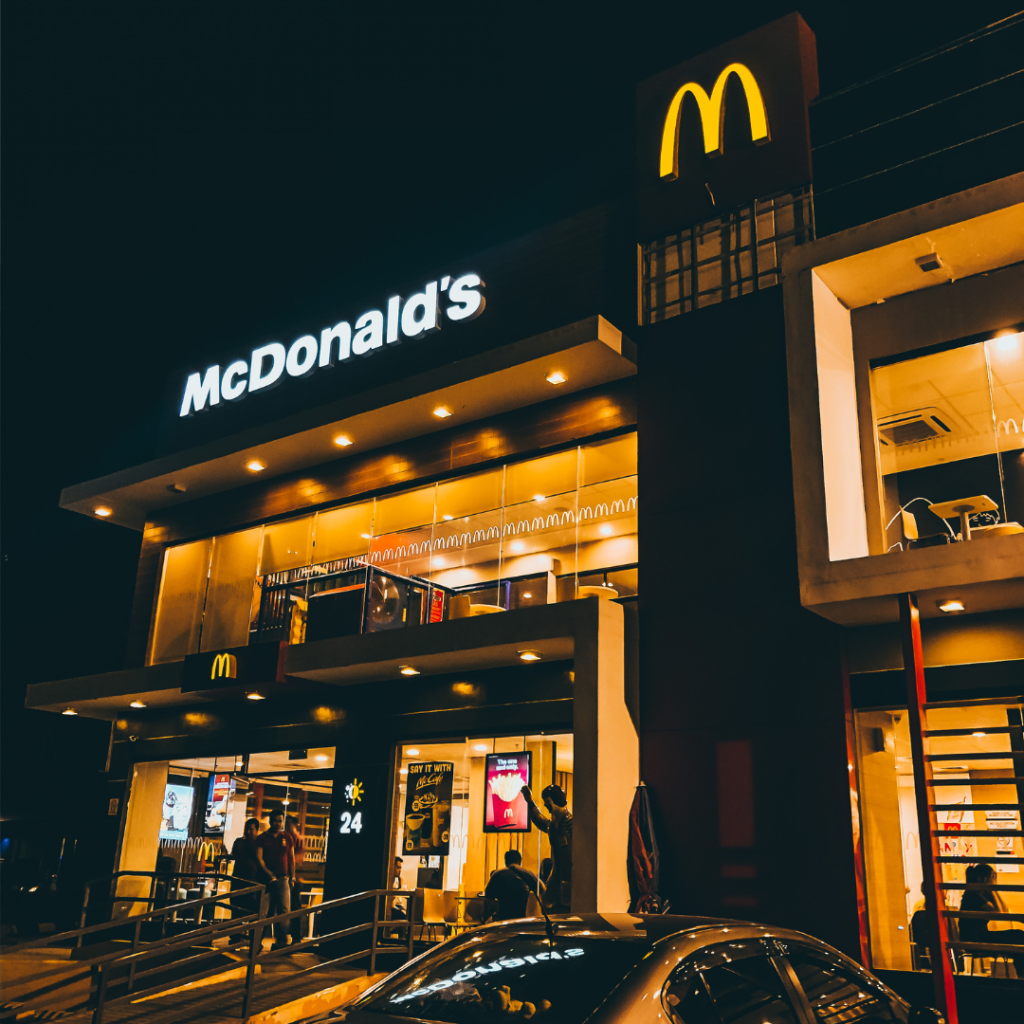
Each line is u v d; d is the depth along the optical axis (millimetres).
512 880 8617
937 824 8031
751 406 10602
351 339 14930
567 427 12594
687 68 12461
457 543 13336
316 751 13367
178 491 16641
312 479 15344
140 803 15289
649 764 10055
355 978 9086
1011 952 7234
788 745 9320
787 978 4109
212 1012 8000
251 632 15266
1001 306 9461
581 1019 3393
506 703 11609
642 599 10680
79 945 13734
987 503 8555
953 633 8938
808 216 10922
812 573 8758
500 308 13414
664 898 9469
